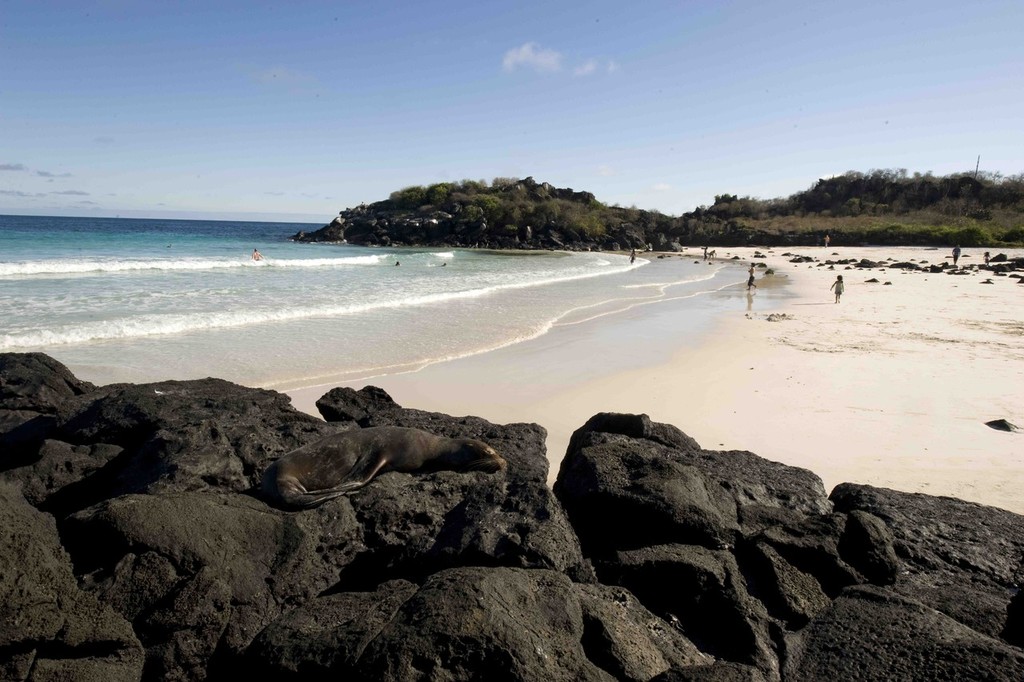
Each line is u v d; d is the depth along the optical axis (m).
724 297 30.19
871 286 34.59
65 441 6.79
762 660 4.42
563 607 4.05
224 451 6.06
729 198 122.81
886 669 3.99
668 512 5.48
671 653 4.35
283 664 3.79
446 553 4.85
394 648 3.45
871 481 8.48
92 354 14.16
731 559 5.21
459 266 47.22
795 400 12.20
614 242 90.06
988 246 76.00
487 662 3.48
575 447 7.34
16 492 4.75
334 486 6.16
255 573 4.77
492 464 6.77
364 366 14.34
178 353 14.62
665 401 12.17
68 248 44.00
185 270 34.19
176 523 4.61
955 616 4.68
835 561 5.22
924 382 13.44
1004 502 7.82
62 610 3.88
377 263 47.12
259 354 14.95
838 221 98.50
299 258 47.34
